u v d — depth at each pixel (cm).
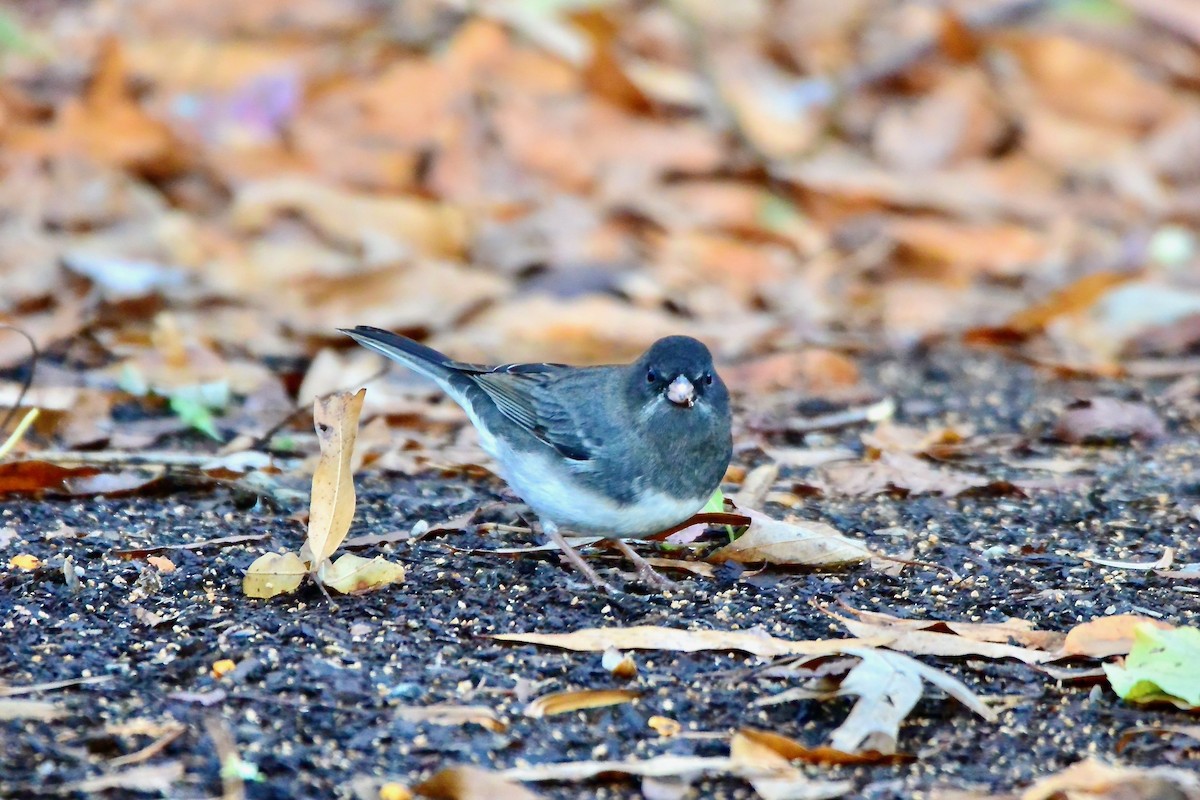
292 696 663
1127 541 899
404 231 1590
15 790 567
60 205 1551
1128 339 1448
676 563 854
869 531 920
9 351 1216
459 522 912
